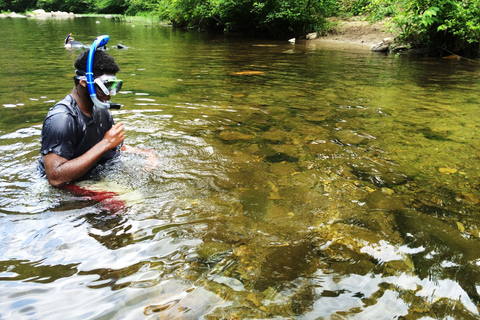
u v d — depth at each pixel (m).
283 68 6.95
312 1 13.10
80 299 1.27
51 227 1.73
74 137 2.22
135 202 1.98
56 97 4.25
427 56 9.09
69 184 2.16
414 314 1.24
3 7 39.50
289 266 1.49
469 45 8.66
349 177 2.37
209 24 17.08
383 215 1.91
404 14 9.15
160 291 1.32
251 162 2.58
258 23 14.26
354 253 1.58
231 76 6.02
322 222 1.83
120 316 1.20
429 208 1.99
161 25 21.27
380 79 5.95
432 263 1.52
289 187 2.21
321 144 2.96
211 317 1.20
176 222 1.79
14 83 5.00
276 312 1.23
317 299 1.30
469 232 1.76
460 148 2.90
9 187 2.12
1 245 1.58
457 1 8.51
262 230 1.74
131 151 2.66
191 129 3.26
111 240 1.63
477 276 1.45
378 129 3.37
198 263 1.49
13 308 1.23
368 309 1.26
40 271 1.42
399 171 2.47
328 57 8.62
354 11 13.79
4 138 2.90
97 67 2.15
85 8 38.53
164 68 6.71
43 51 8.63
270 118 3.66
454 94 4.91
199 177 2.32
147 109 3.87
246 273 1.44
